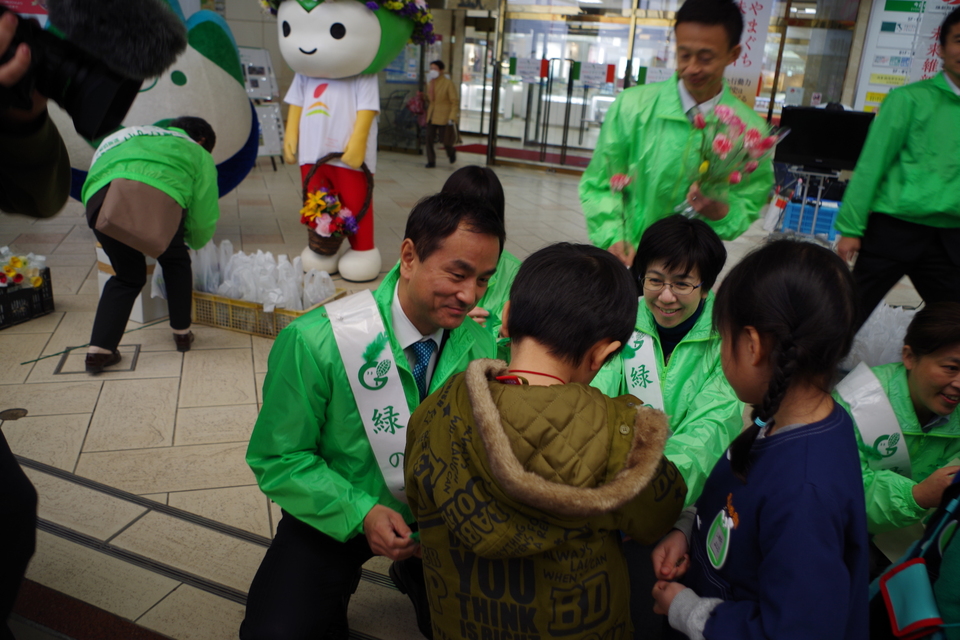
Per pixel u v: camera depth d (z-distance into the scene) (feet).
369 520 4.72
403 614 6.70
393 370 4.84
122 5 3.27
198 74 17.83
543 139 38.06
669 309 6.13
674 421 6.32
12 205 4.65
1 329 12.91
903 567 3.94
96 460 9.02
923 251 9.35
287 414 4.87
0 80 3.27
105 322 11.24
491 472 2.97
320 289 13.48
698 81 7.96
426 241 4.33
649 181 8.51
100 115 3.55
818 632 2.93
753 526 3.32
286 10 15.35
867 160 9.22
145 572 7.05
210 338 13.16
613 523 3.40
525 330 3.39
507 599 3.25
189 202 11.21
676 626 3.59
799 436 3.27
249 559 7.36
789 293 3.18
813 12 28.27
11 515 3.95
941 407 6.22
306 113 16.20
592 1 34.40
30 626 6.23
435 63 35.32
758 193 8.50
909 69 26.53
